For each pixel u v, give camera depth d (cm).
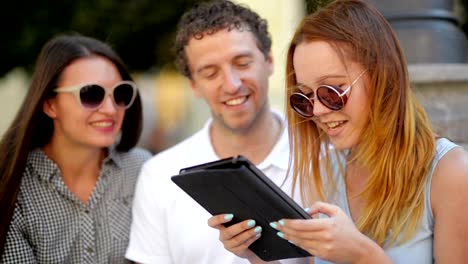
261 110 250
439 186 179
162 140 829
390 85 185
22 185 255
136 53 690
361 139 189
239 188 168
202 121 812
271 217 174
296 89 196
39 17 633
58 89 257
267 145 254
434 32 291
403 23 293
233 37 238
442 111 258
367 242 171
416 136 188
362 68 184
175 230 246
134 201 262
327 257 168
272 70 260
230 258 239
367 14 190
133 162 281
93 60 260
